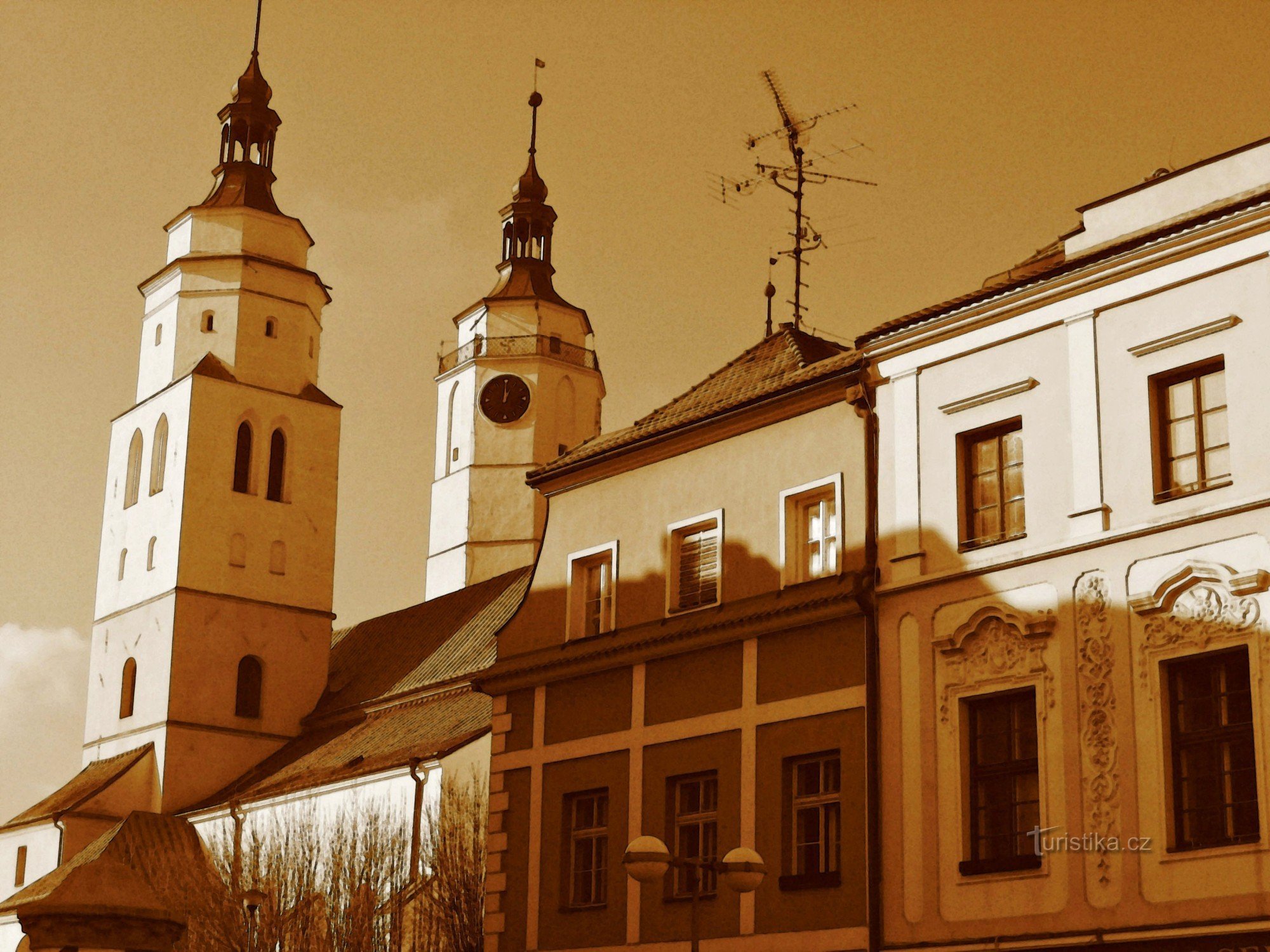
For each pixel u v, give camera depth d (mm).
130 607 71250
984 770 23891
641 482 30297
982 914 23250
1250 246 22109
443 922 39219
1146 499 22641
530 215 77625
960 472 25047
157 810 66500
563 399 75125
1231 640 21375
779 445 27891
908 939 24000
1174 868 21344
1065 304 24047
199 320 72812
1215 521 21844
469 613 67125
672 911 27281
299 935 43531
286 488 72188
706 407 30125
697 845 27531
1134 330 23203
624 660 29141
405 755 52438
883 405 26328
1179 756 21781
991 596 24141
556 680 30375
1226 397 22141
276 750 69125
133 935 19297
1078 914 22219
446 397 76812
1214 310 22391
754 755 26703
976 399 24875
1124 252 23297
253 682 69688
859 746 25281
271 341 73000
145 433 73125
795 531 27359
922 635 24891
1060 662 23125
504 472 73562
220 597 69500
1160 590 22141
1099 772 22375
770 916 25828
